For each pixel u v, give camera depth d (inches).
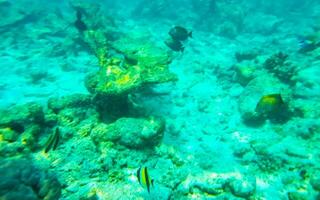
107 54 82.7
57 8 209.8
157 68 71.9
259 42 187.5
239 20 210.1
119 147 61.1
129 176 56.1
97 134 63.6
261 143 72.4
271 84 93.7
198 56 153.7
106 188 52.1
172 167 60.6
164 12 240.8
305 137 72.1
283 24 222.8
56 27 175.5
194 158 68.0
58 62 137.5
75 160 57.1
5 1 192.7
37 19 194.5
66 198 49.1
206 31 208.5
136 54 78.0
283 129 78.4
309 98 86.9
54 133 43.3
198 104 101.0
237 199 54.9
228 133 83.2
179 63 141.9
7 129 60.2
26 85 114.7
